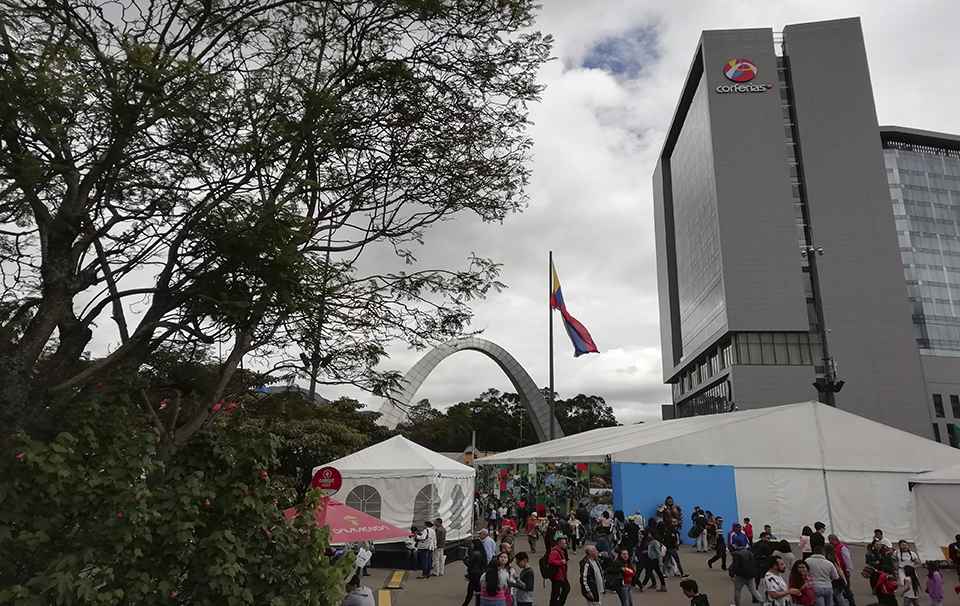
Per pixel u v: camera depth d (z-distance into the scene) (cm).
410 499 1991
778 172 8212
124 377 522
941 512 1805
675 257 12062
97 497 398
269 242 566
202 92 588
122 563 398
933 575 1204
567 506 2809
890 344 7650
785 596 1025
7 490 370
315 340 675
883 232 8056
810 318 7962
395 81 690
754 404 7388
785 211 8050
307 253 638
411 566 1822
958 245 9819
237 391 731
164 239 622
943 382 8600
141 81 539
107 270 611
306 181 607
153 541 417
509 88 748
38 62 505
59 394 498
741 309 7731
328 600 471
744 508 2392
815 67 8744
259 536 460
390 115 709
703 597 933
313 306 614
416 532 1820
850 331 7712
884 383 7519
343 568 491
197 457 472
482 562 1255
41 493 383
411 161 725
